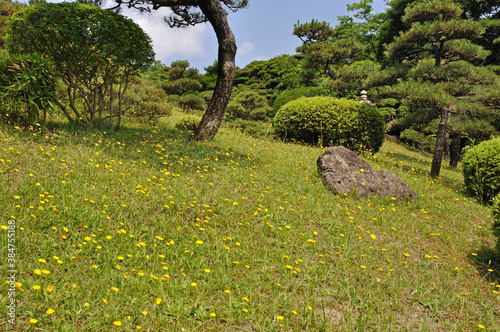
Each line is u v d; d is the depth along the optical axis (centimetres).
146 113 1088
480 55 1198
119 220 403
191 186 550
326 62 1791
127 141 781
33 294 256
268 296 314
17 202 379
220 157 800
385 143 1967
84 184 461
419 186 888
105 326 240
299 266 378
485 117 1299
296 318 287
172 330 249
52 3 719
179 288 297
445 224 619
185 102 2017
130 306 262
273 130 1466
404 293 360
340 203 623
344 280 360
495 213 477
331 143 1341
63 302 258
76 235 347
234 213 494
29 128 652
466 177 922
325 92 2012
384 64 2278
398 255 455
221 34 957
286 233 454
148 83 1370
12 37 724
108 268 306
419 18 1244
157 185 525
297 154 1033
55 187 437
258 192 598
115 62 800
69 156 568
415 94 1128
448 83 1145
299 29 1880
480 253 498
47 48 742
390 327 293
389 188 702
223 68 962
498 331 304
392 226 555
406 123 1460
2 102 649
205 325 263
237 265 356
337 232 486
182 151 783
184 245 375
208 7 933
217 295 305
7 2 1695
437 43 1351
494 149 859
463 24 1123
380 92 1317
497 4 1855
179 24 1134
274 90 3506
